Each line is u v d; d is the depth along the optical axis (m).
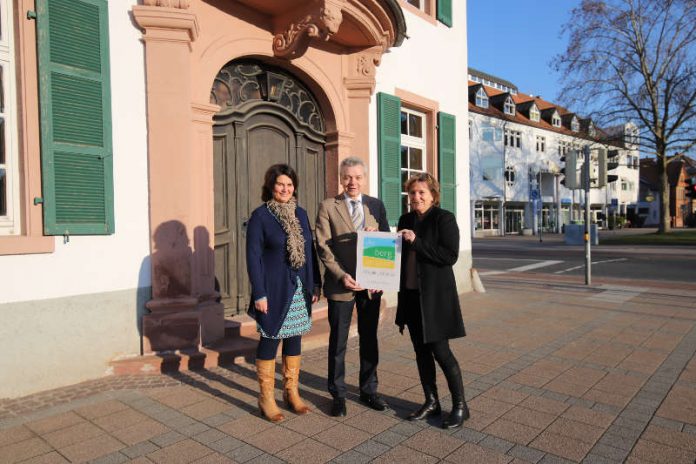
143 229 4.53
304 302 3.47
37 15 3.87
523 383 4.13
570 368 4.55
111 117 4.31
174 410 3.54
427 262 3.22
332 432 3.19
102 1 4.24
